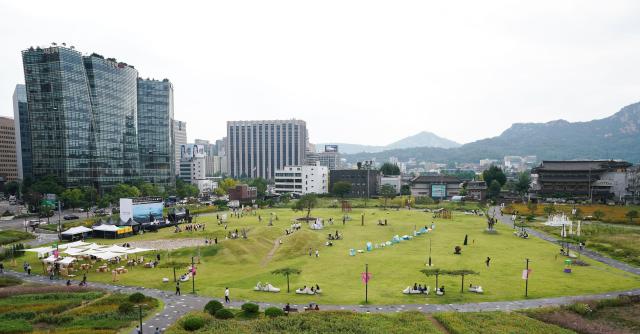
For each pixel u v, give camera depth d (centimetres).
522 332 5266
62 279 8306
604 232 13112
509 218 17800
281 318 5612
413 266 8931
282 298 6850
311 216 18188
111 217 14438
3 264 9550
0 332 5272
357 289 7312
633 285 7531
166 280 7994
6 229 14700
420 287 7075
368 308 6353
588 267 8825
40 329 5516
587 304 6462
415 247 11169
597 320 6091
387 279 7931
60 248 9694
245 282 7900
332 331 5216
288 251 10538
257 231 13138
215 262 9631
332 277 8112
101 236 13325
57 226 15175
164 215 17600
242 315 5994
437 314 5922
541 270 8575
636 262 9331
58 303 6519
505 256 9925
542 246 11262
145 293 7244
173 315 6094
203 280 8106
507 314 5938
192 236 12850
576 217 16638
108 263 9488
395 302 6612
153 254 10350
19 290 7181
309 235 12212
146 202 15275
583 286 7462
